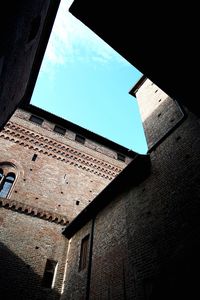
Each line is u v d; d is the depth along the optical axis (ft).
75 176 52.54
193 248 15.97
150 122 31.24
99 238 30.91
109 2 11.02
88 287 27.86
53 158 52.65
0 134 49.08
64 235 41.01
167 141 24.97
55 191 46.96
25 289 32.30
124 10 11.23
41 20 16.94
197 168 19.02
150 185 24.56
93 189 52.65
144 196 24.73
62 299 32.99
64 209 45.21
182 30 11.12
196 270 15.01
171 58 11.99
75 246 37.22
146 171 26.22
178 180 20.66
